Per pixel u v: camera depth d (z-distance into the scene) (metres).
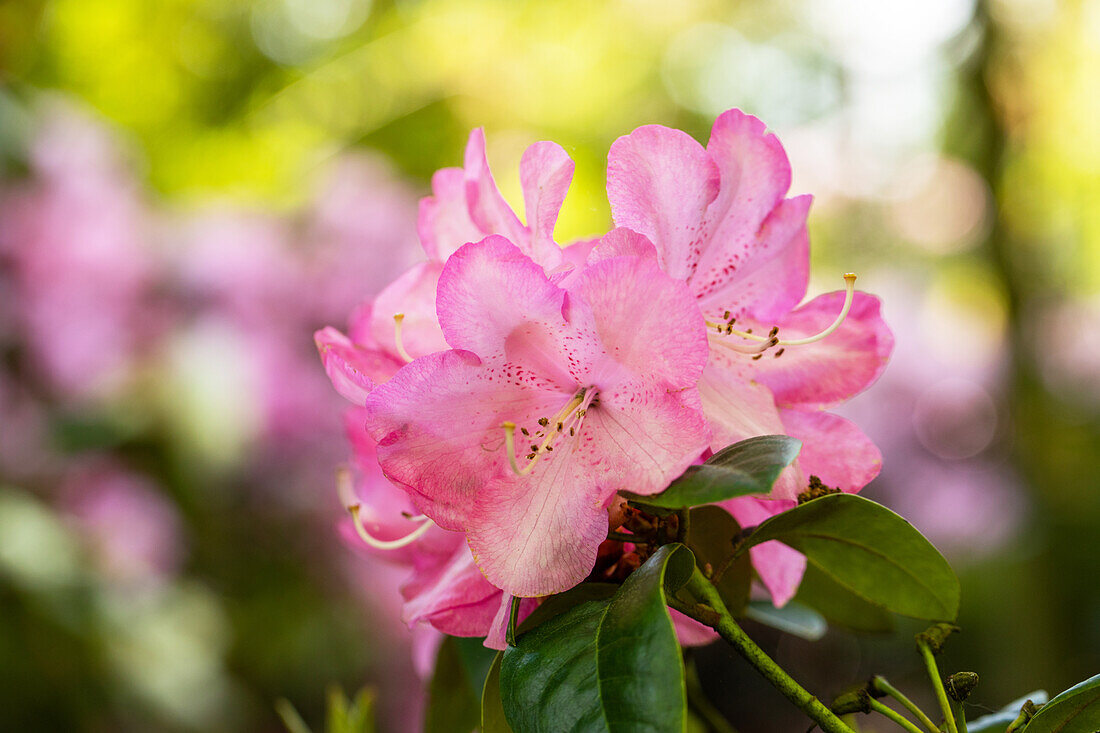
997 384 1.63
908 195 1.73
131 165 1.17
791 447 0.46
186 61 1.50
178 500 1.08
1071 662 1.40
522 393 0.50
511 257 0.48
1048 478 1.51
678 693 0.45
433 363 0.49
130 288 1.04
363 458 0.53
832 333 0.52
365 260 1.12
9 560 0.95
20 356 1.01
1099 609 1.42
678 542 0.48
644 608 0.46
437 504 0.49
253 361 1.06
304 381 1.09
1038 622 1.42
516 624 0.49
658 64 1.77
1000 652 1.44
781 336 0.52
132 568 1.03
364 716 0.57
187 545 1.10
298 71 1.55
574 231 1.52
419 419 0.49
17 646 0.95
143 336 1.05
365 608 1.12
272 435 1.08
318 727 1.10
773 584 0.52
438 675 0.55
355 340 0.53
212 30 1.52
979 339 1.72
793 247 0.52
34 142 1.03
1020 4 1.38
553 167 0.49
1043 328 1.60
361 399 0.50
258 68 1.54
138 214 1.09
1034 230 1.62
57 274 1.02
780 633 1.36
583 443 0.49
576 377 0.49
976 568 1.51
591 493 0.48
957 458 1.63
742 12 1.74
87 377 1.03
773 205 0.51
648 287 0.48
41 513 1.01
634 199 0.49
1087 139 1.54
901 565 0.50
